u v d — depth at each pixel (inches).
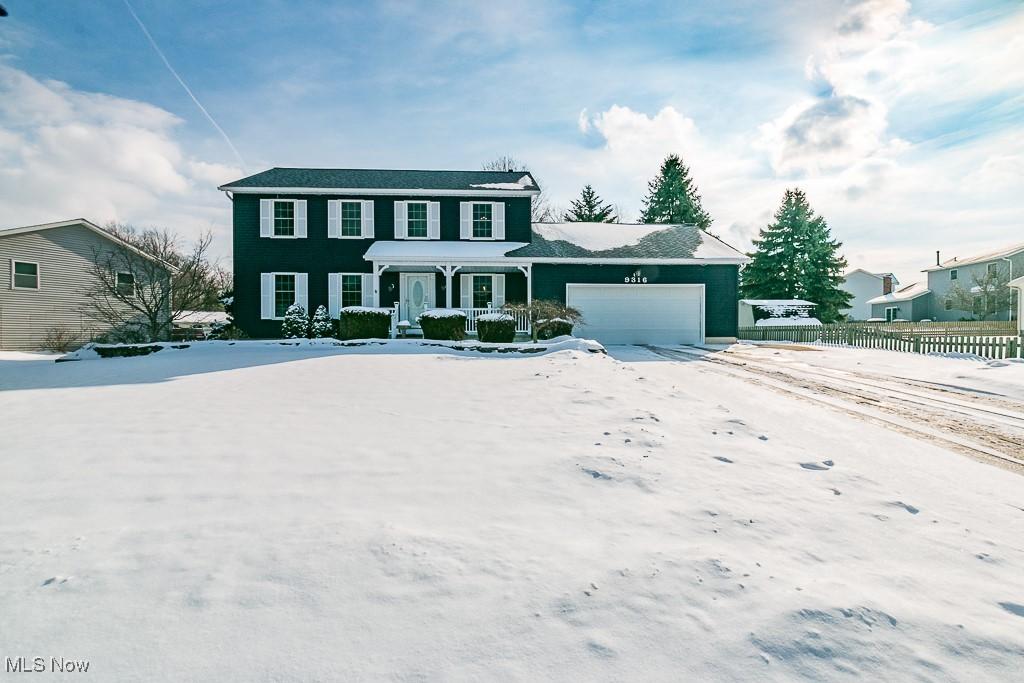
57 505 128.3
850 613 88.6
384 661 74.9
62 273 772.6
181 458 167.9
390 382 336.8
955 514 141.8
